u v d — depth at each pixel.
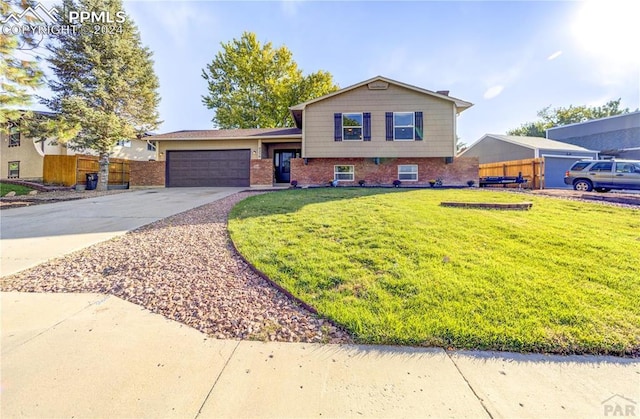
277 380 2.04
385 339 2.48
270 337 2.56
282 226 5.80
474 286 3.25
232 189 14.14
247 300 3.20
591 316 2.69
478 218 6.08
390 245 4.53
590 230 5.30
